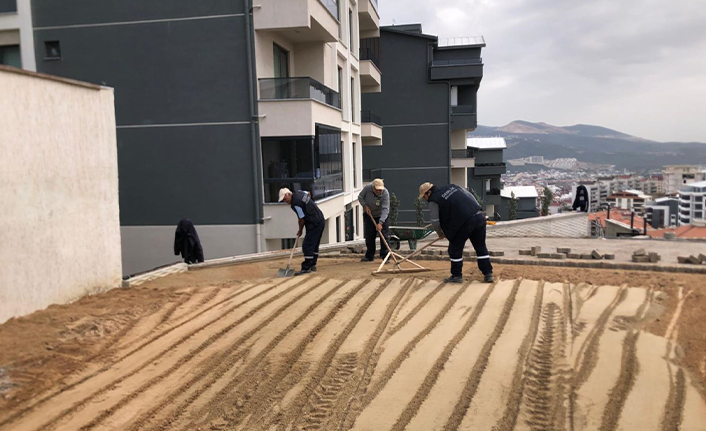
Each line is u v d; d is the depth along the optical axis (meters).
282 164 14.40
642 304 6.48
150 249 14.98
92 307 7.09
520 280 7.67
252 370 5.32
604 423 4.11
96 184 7.79
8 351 5.57
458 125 32.19
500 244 11.65
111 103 8.15
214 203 14.64
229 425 4.38
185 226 10.84
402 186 31.77
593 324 5.93
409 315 6.54
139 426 4.39
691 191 130.62
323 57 16.91
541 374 4.88
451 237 7.63
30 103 6.51
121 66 14.54
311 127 14.17
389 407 4.49
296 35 15.80
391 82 31.30
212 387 5.02
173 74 14.41
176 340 6.14
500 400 4.49
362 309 6.86
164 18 14.26
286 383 5.03
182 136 14.57
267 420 4.43
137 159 14.80
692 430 3.96
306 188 14.32
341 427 4.25
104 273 7.98
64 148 7.11
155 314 7.00
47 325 6.28
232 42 14.11
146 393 4.94
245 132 14.34
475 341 5.63
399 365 5.21
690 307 6.34
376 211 9.57
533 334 5.73
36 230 6.62
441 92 30.97
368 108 31.56
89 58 14.59
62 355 5.67
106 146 8.02
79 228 7.42
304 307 7.05
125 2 14.34
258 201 14.42
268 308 7.08
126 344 6.09
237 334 6.24
